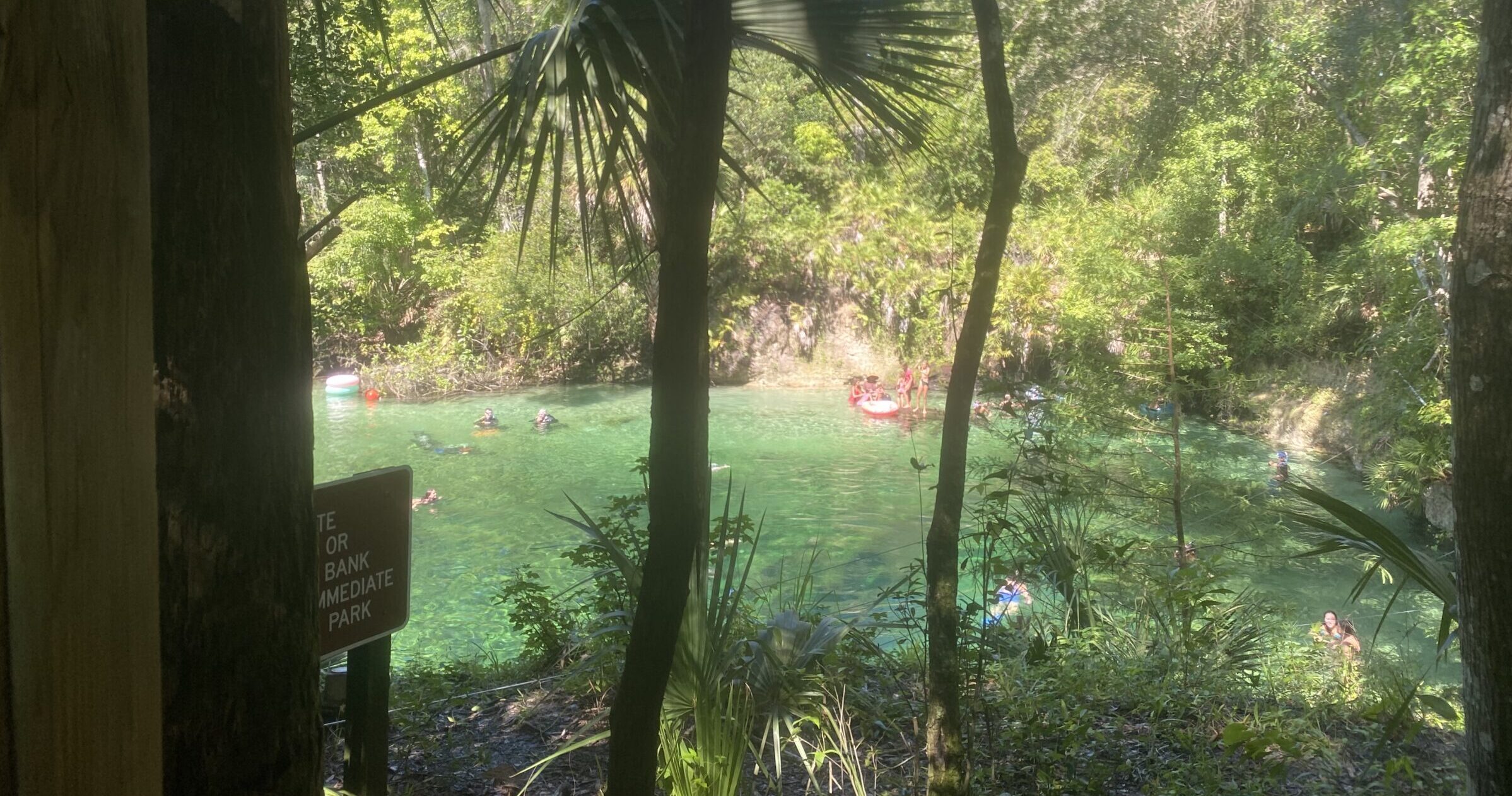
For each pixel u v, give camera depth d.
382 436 19.19
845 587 9.89
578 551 5.13
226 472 1.21
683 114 1.96
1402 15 11.65
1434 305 12.62
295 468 1.31
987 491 8.84
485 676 5.20
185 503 1.19
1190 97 13.22
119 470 0.84
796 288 25.11
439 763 3.96
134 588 0.86
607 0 3.32
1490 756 1.91
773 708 4.06
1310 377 17.30
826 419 21.09
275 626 1.27
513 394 23.98
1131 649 5.19
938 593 3.12
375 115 20.70
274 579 1.27
